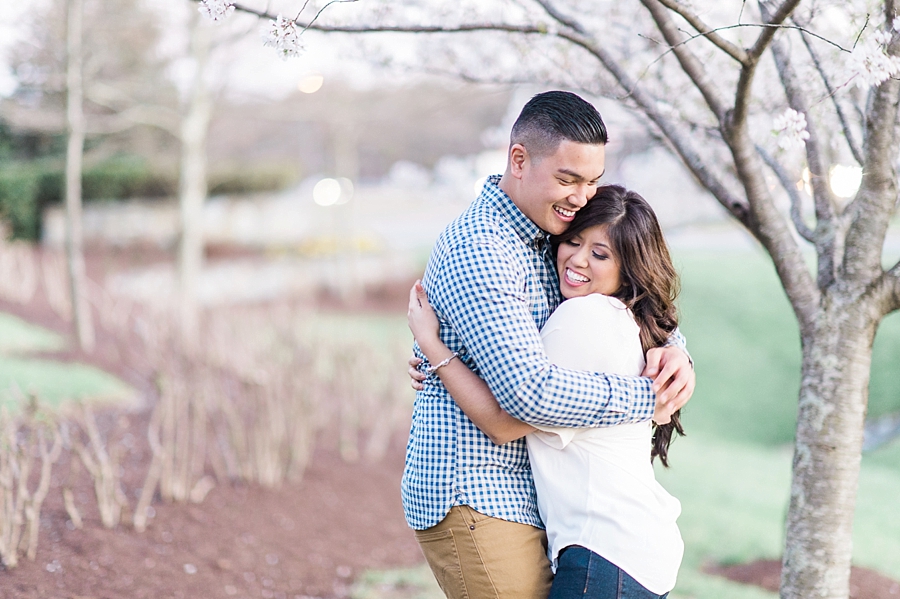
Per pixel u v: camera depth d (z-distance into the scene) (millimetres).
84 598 2736
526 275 1823
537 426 1692
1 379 5645
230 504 4121
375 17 2410
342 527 4238
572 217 1845
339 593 3428
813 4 2270
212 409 5375
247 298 14438
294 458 4895
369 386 6609
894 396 8078
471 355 1702
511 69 3260
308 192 20875
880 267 2238
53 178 16094
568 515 1749
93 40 7871
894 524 4469
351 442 5957
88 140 13273
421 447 1828
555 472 1772
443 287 1745
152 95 9578
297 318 7816
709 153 3086
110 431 5020
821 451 2270
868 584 3309
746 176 2264
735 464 6680
